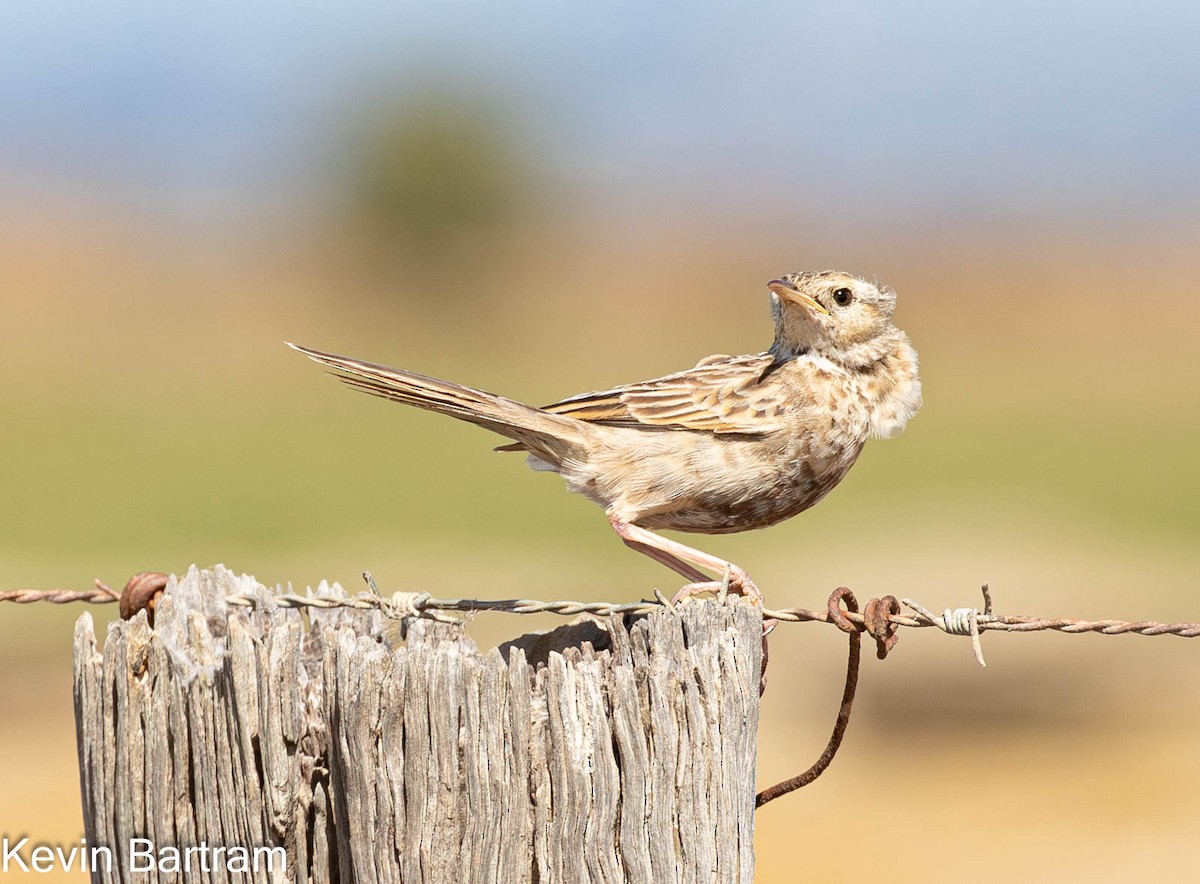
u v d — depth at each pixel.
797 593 17.92
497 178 61.31
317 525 22.02
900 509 22.80
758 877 11.08
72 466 26.03
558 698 4.33
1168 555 19.69
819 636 16.56
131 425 30.30
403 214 58.94
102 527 21.67
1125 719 13.96
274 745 4.56
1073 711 14.08
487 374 40.91
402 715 4.38
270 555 20.05
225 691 4.63
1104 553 19.73
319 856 4.59
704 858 4.39
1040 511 22.56
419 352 44.91
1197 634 5.04
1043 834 11.61
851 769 12.96
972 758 13.20
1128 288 56.00
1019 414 32.47
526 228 62.84
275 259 58.22
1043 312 52.03
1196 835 11.45
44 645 15.70
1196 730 13.65
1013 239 69.38
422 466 26.78
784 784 5.32
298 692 4.58
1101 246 66.31
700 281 57.38
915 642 16.44
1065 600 17.34
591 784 4.33
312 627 5.12
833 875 11.06
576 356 43.88
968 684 14.96
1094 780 12.55
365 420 31.47
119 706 4.78
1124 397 34.75
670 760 4.37
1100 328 47.97
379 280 56.41
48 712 13.85
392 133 60.12
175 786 4.71
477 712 4.34
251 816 4.61
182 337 43.59
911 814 12.09
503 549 20.34
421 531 21.61
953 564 19.22
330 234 60.34
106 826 4.83
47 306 46.78
